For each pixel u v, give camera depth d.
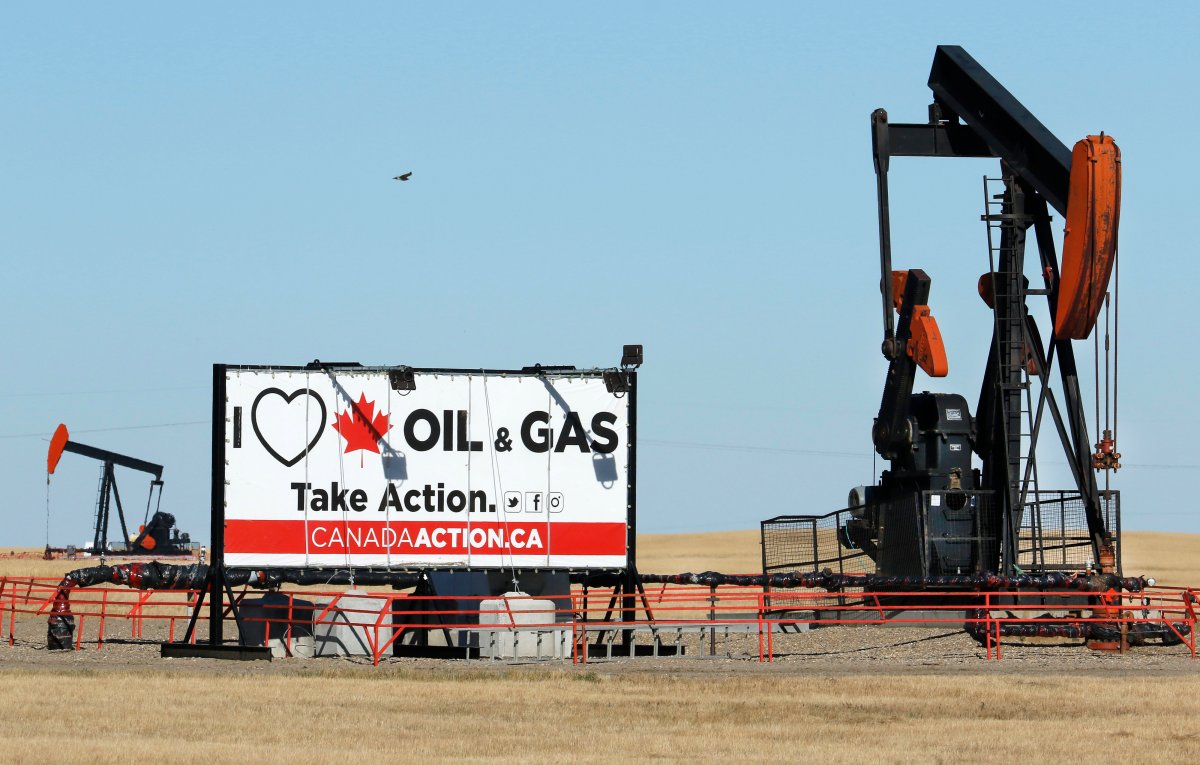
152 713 38.03
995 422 60.78
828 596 53.41
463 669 48.16
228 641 59.94
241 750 32.69
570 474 56.47
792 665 50.28
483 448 56.19
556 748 33.72
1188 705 40.62
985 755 33.16
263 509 54.84
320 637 55.19
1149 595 57.38
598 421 56.78
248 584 56.84
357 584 64.56
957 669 48.94
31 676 44.88
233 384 55.06
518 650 53.41
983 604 59.56
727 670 48.66
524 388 56.53
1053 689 43.47
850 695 42.50
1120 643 54.59
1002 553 60.38
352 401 55.66
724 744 34.41
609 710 39.56
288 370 55.38
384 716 38.19
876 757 32.72
